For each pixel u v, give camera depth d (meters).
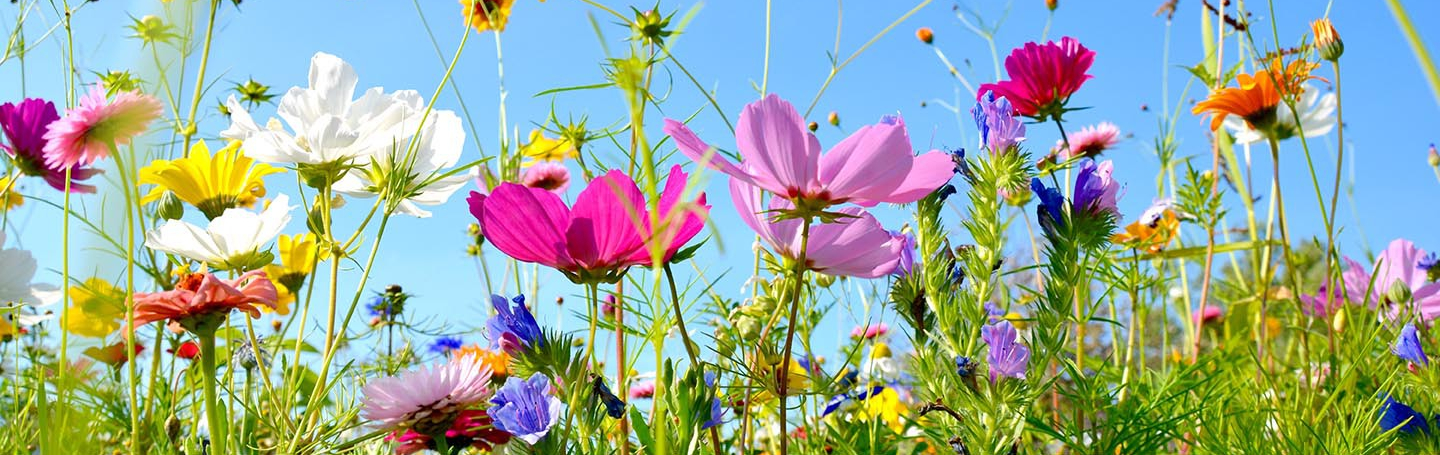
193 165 0.68
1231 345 1.06
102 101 0.50
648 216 0.42
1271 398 0.85
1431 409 0.74
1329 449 0.72
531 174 1.21
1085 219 0.57
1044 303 0.58
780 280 0.63
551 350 0.47
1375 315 0.83
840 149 0.42
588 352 0.45
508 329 0.47
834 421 0.81
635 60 0.33
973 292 0.61
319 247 0.59
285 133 0.58
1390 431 0.69
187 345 0.81
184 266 0.65
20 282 0.55
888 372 0.91
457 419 0.54
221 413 0.52
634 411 0.47
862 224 0.48
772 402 0.75
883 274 0.48
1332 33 0.83
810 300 0.71
